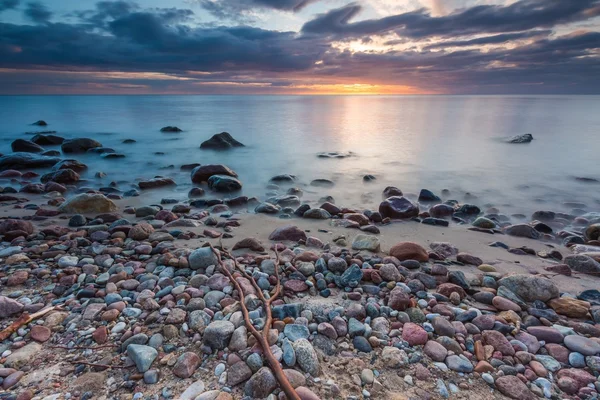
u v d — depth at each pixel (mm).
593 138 10289
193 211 3625
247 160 7188
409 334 1528
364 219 3250
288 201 3992
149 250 2365
